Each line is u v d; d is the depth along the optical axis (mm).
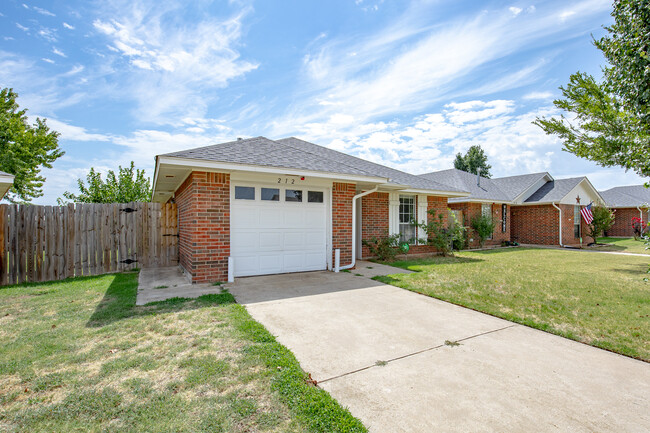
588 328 4398
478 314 5043
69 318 4535
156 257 9453
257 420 2307
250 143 8547
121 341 3701
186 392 2664
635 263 10898
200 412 2395
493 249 16172
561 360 3430
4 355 3336
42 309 5000
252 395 2625
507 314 4969
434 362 3332
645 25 4078
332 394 2695
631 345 3811
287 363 3160
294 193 8250
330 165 8453
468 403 2588
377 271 8781
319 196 8648
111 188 17844
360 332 4156
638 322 4641
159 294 5879
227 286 6586
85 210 8406
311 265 8547
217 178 6926
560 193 18484
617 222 25359
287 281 7195
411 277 7891
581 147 9656
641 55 4047
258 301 5559
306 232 8445
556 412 2486
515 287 6895
